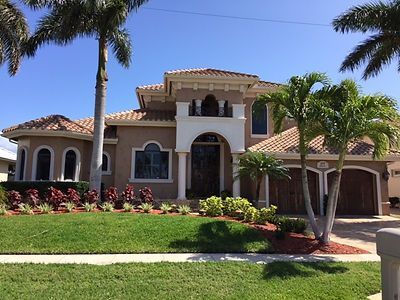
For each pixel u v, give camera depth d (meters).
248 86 24.17
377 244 4.66
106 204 16.20
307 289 7.66
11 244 10.73
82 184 20.44
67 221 12.84
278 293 7.38
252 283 8.01
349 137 11.79
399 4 21.70
